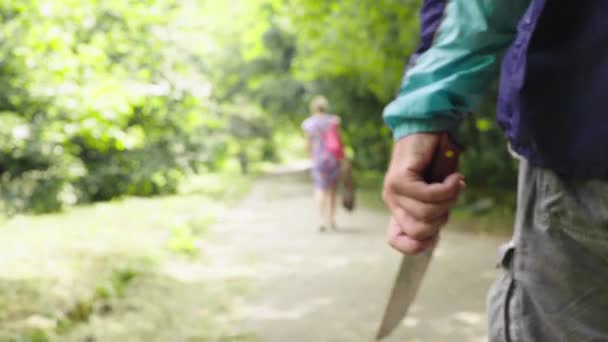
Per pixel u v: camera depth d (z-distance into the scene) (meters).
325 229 9.05
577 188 0.84
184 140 15.23
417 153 0.94
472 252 7.04
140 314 4.64
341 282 5.73
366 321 4.53
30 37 5.08
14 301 4.71
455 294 5.19
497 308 1.02
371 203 12.44
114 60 6.46
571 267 0.88
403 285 1.08
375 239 8.08
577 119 0.81
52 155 11.69
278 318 4.66
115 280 5.27
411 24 8.84
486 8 0.95
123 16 6.34
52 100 5.25
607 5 0.79
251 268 6.40
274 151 35.59
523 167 0.95
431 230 0.91
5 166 11.88
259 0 10.06
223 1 9.36
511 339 0.98
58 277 5.56
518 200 0.97
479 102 1.03
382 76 10.96
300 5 9.67
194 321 4.56
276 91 19.84
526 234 0.94
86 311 4.54
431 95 0.94
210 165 17.30
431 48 1.00
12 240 7.86
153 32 7.07
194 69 11.99
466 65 0.97
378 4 8.77
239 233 8.87
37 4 5.09
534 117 0.85
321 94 18.14
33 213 11.72
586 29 0.81
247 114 26.78
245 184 18.45
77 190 13.68
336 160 8.90
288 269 6.36
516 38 0.93
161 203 13.17
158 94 5.47
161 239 7.89
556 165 0.84
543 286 0.92
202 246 7.70
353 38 10.03
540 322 0.95
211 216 10.30
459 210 10.60
